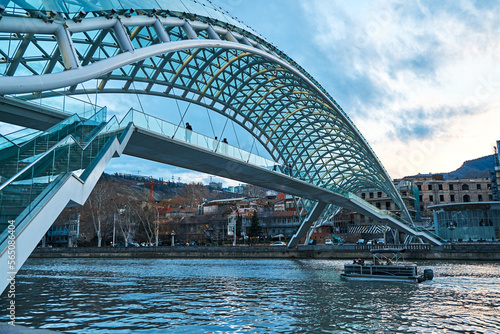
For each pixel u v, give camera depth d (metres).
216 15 34.06
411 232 71.62
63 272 43.66
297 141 64.38
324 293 26.42
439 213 79.81
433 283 31.84
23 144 13.68
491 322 17.58
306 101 53.19
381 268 34.75
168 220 140.00
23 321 17.53
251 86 49.47
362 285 30.83
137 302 22.77
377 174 75.56
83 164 16.98
